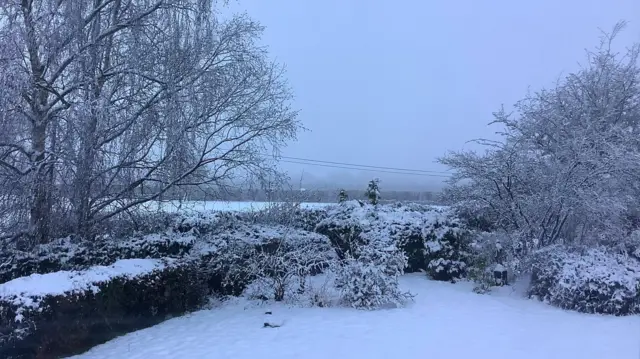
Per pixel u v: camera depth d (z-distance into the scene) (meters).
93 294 6.79
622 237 9.84
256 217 12.44
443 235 11.02
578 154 9.45
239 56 10.70
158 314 8.05
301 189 13.29
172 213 10.91
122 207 10.19
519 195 10.33
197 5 10.62
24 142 9.00
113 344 6.87
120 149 9.80
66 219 9.34
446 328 7.02
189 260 8.96
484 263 9.80
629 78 11.12
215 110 10.39
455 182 11.62
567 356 5.82
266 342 6.59
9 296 5.89
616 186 9.82
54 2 9.53
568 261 8.62
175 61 10.04
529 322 7.35
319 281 9.73
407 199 16.70
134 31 9.98
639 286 7.92
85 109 8.83
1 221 8.90
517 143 10.78
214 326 7.59
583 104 10.91
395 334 6.76
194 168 10.32
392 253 9.04
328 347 6.29
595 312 7.93
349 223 12.02
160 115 9.84
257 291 9.17
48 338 6.09
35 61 9.23
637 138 9.80
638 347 6.13
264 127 10.95
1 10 8.93
